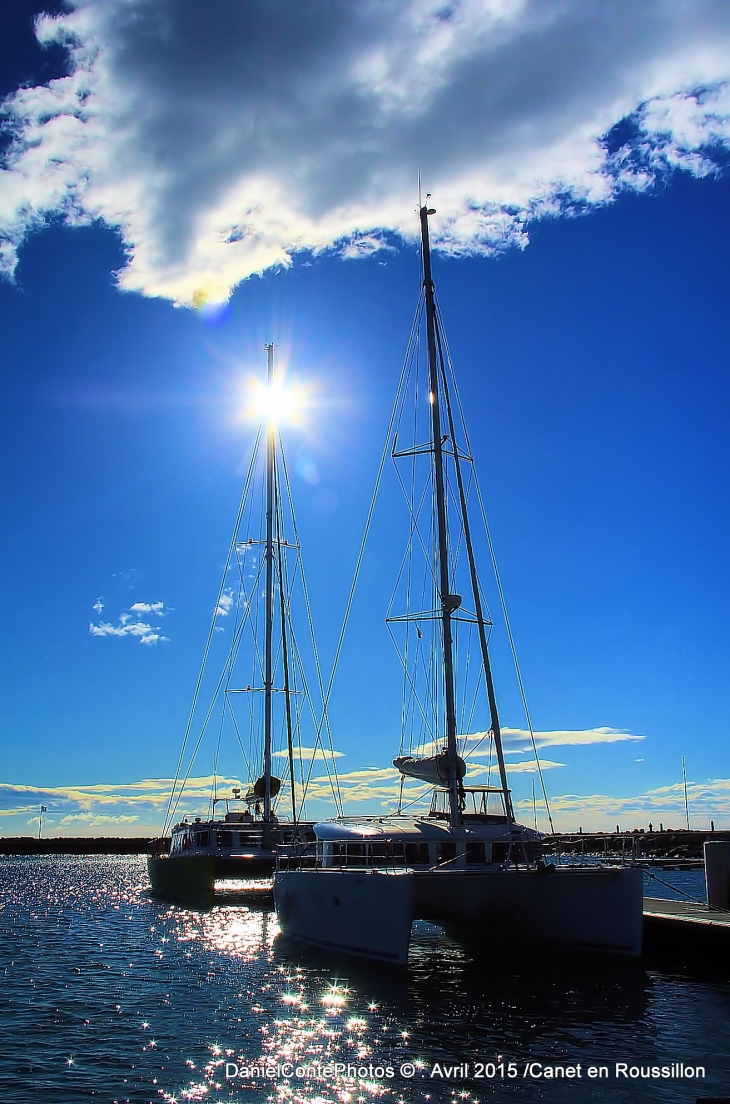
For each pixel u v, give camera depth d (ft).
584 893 67.36
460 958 72.23
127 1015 53.36
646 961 68.59
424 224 91.76
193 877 115.44
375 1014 52.47
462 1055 44.42
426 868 71.26
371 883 65.10
